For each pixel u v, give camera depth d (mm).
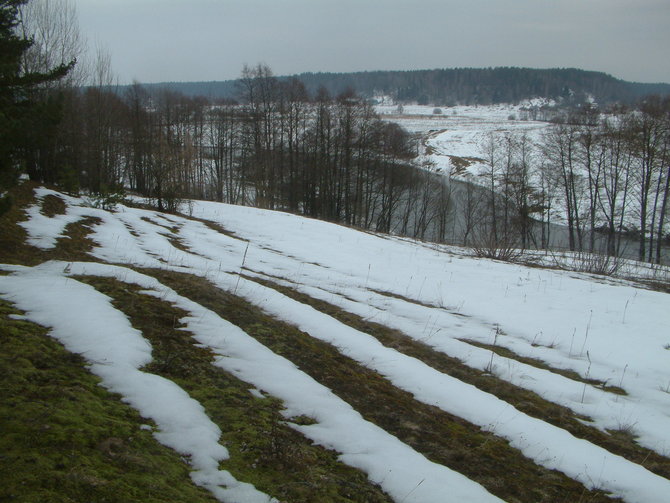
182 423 3502
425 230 43219
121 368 4109
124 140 37000
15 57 10617
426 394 5676
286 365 5262
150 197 21281
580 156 35344
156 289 6816
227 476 2994
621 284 14148
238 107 46906
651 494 4180
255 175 39750
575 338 8641
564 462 4562
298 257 14312
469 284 12438
